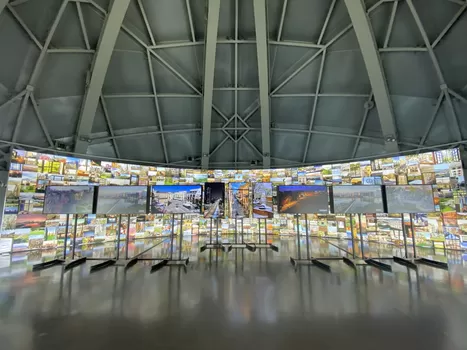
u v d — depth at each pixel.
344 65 7.65
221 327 2.69
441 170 7.37
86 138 8.15
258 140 10.03
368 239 8.83
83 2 6.16
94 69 6.98
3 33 5.89
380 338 2.47
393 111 7.92
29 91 6.82
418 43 6.59
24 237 7.14
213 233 10.87
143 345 2.35
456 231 7.04
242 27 7.36
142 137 9.45
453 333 2.56
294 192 5.97
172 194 5.88
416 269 5.09
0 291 3.81
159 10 6.79
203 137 9.12
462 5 5.65
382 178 8.48
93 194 5.86
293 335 2.53
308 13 6.89
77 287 4.00
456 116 7.05
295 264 5.40
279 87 8.29
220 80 8.48
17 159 7.13
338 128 9.02
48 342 2.39
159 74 8.07
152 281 4.32
